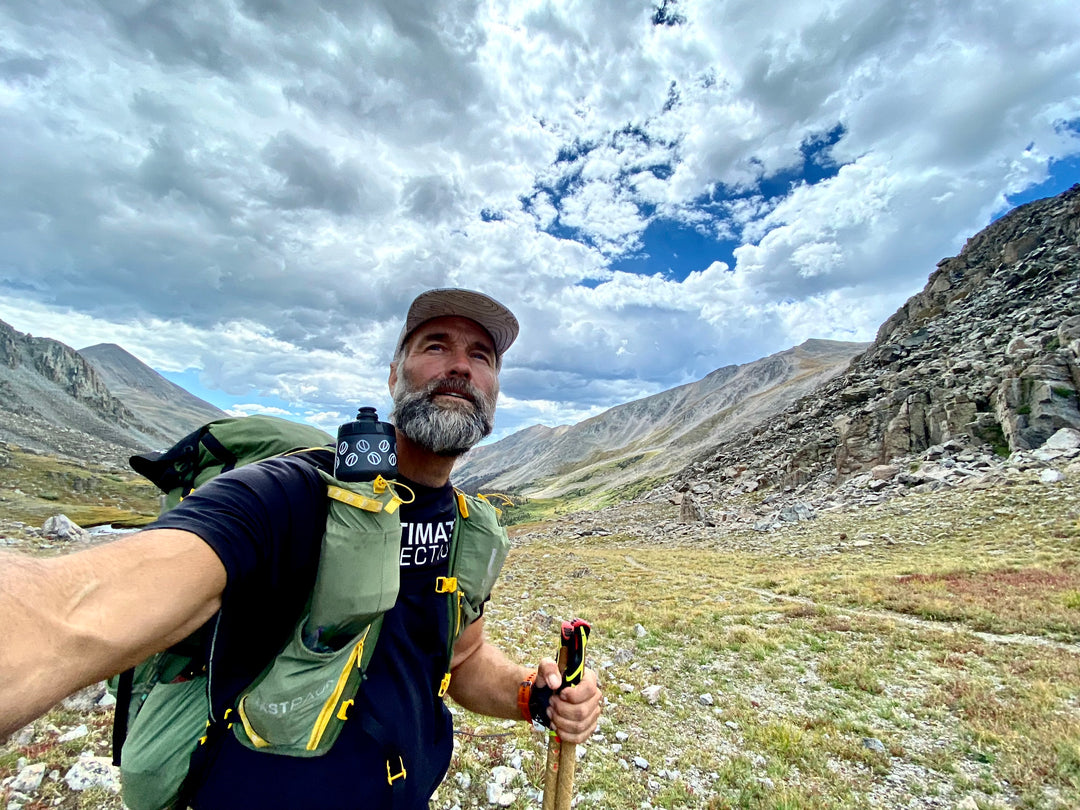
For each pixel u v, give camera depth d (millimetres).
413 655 596
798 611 3898
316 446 606
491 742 1694
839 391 21109
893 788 1569
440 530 661
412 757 575
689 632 3434
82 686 335
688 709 2172
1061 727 1837
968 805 1458
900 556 6352
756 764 1697
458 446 655
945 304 23234
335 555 482
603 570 7562
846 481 13953
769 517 12438
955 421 12758
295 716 476
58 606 329
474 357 747
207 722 493
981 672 2502
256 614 500
